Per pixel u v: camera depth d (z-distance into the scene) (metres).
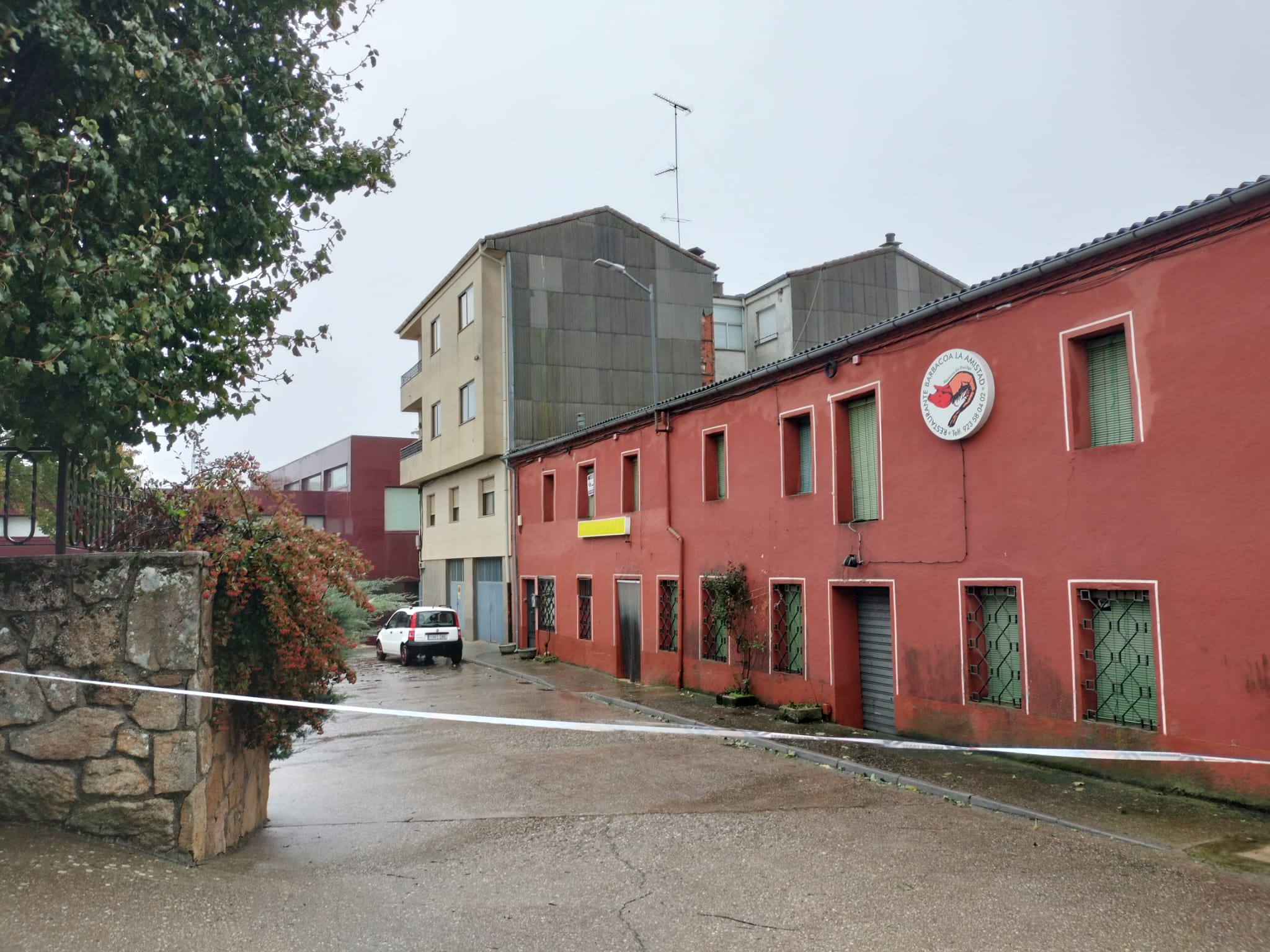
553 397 26.53
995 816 7.48
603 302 27.48
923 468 10.98
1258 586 7.37
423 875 5.92
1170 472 8.10
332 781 9.41
